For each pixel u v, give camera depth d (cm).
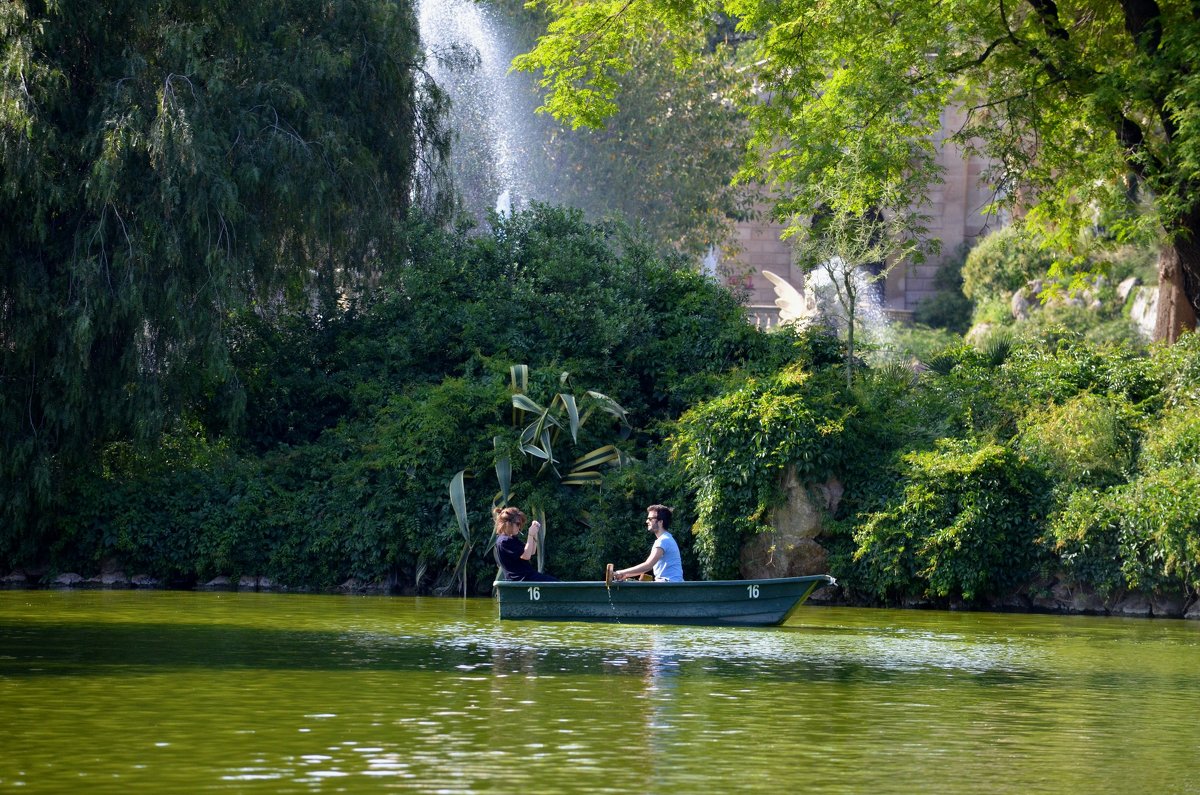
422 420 2320
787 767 782
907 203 2441
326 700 1001
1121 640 1628
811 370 2405
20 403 2206
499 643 1430
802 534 2180
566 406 2291
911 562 2141
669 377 2572
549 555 2250
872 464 2247
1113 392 2378
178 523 2311
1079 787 747
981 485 2138
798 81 2492
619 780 736
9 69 2111
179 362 2250
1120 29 2572
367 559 2288
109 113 2183
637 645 1431
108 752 795
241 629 1547
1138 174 2431
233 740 836
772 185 2723
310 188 2431
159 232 2170
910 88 2378
